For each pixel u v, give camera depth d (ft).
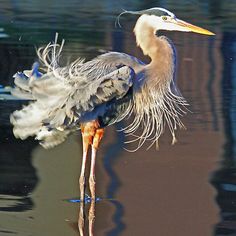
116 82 38.27
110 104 39.63
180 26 41.11
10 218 36.06
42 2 106.63
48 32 83.20
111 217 36.70
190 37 84.02
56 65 40.24
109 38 81.15
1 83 60.54
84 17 94.53
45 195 39.32
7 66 65.67
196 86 62.64
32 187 40.32
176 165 44.11
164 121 52.49
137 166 43.88
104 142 48.24
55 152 46.47
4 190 39.70
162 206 38.17
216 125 51.90
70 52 71.92
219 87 62.59
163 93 41.55
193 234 34.37
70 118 38.78
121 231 34.88
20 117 39.55
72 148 47.50
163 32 86.63
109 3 106.83
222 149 46.85
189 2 110.22
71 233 34.53
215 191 40.16
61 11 98.99
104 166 43.98
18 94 40.57
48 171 42.96
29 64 66.64
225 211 37.52
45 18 92.79
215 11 103.50
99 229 35.12
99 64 39.88
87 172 43.09
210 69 68.59
